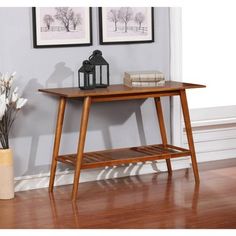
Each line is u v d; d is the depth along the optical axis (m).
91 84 6.25
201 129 6.98
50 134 6.21
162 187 6.13
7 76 5.78
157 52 6.58
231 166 6.80
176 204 5.63
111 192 6.02
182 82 6.65
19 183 6.13
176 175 6.54
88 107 5.79
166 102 6.68
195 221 5.22
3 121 5.82
